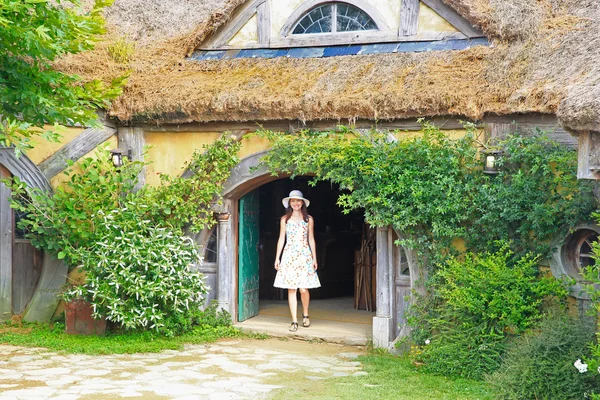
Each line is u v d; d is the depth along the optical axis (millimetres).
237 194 9484
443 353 7441
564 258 7605
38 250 9758
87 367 7605
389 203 8117
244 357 8188
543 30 8445
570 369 6160
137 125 9734
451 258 7941
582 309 7363
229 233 9539
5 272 9578
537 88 7652
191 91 9242
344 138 8539
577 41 8023
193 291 9188
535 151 7598
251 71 9453
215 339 9094
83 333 9016
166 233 9148
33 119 7832
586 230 7469
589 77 7070
